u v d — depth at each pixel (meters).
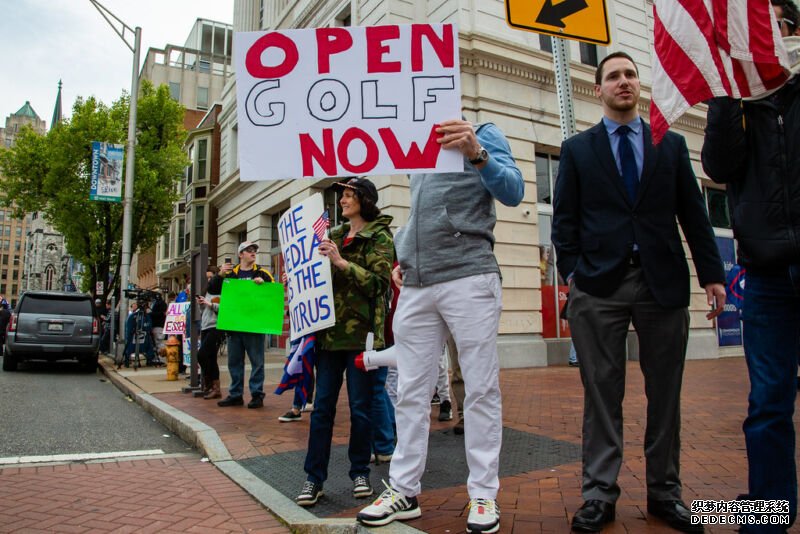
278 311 6.26
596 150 2.62
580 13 3.88
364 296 3.18
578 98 12.35
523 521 2.55
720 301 2.51
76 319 12.67
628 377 8.12
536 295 11.14
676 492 2.48
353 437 3.21
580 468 3.48
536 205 11.47
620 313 2.52
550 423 4.93
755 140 2.22
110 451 4.75
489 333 2.57
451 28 2.68
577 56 12.66
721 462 3.48
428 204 2.73
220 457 4.22
